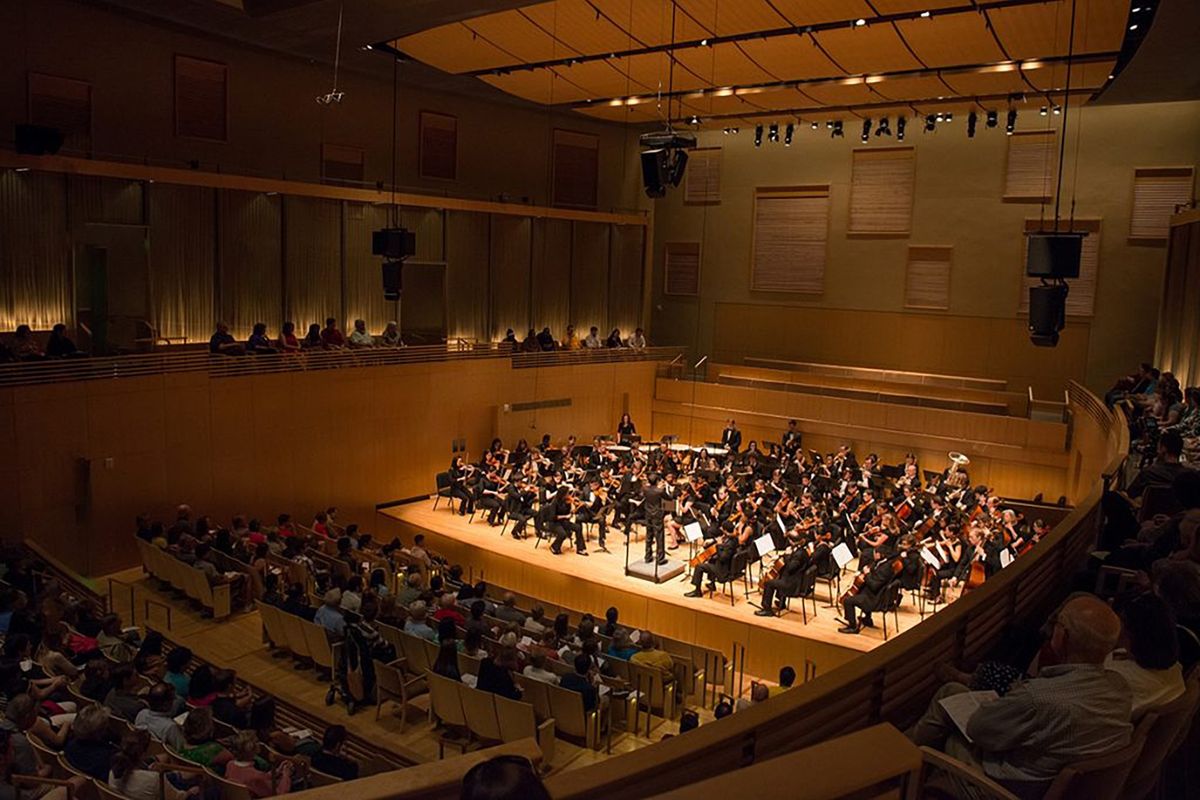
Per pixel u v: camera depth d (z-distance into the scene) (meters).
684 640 16.52
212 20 19.06
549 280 28.92
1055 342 12.98
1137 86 21.17
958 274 27.09
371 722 11.06
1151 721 3.31
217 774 7.22
